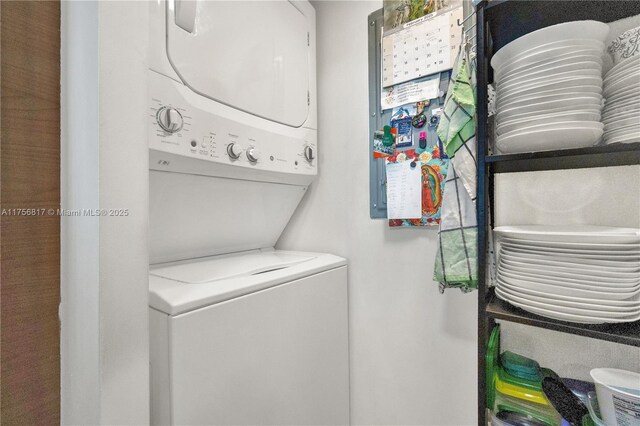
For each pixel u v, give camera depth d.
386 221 1.51
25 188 0.60
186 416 0.80
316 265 1.35
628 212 1.04
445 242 1.07
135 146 0.68
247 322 0.98
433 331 1.39
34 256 0.61
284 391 1.12
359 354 1.59
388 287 1.51
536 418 0.98
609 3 0.91
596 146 0.80
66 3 0.65
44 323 0.63
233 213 1.40
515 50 0.94
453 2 1.29
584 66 0.86
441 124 1.08
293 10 1.51
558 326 0.83
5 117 0.58
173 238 1.21
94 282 0.61
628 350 1.04
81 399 0.63
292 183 1.59
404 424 1.47
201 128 1.07
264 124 1.34
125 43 0.66
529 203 1.20
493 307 0.99
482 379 0.96
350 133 1.62
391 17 1.46
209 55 1.10
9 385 0.58
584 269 0.83
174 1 1.00
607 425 0.82
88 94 0.62
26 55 0.60
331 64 1.69
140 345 0.68
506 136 0.94
